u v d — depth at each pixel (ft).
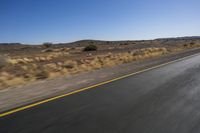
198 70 55.16
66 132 18.37
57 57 143.84
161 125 19.85
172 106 25.75
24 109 25.03
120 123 20.38
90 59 101.60
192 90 34.01
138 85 38.40
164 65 66.95
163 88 35.73
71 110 24.43
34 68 71.20
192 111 23.81
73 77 49.37
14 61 101.19
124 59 89.66
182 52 126.82
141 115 22.59
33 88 38.11
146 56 103.40
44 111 24.16
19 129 19.12
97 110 24.38
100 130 18.75
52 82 43.75
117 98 29.63
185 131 18.53
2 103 28.22
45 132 18.40
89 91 34.14
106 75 50.93
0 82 43.09
